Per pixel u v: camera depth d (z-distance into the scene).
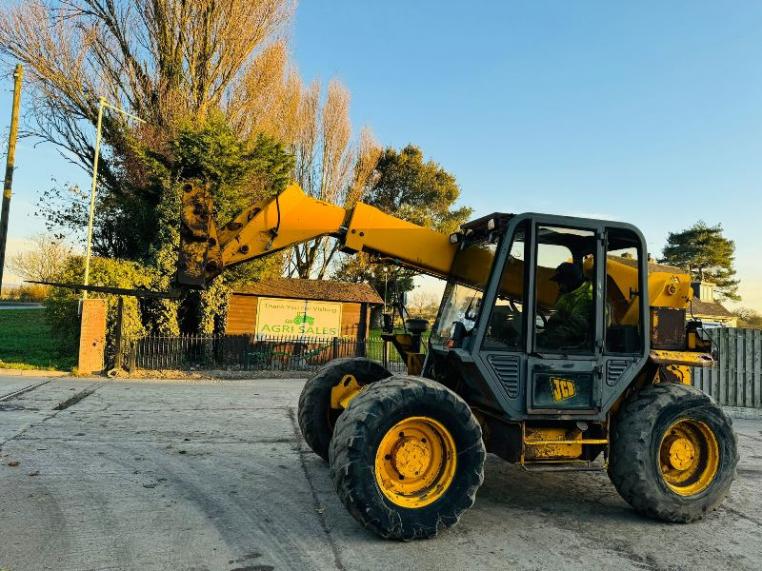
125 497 4.70
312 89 27.84
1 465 5.50
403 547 3.86
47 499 4.58
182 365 15.41
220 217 14.94
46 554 3.56
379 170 37.09
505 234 4.49
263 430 7.62
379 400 3.91
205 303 16.06
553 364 4.46
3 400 9.15
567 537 4.18
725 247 52.53
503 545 3.97
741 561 3.83
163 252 15.06
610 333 4.79
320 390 5.76
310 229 5.00
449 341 4.63
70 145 20.22
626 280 4.92
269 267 17.81
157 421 7.98
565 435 4.64
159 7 19.48
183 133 15.16
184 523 4.16
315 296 18.92
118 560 3.51
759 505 5.13
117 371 13.46
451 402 4.08
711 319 37.59
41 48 18.55
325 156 28.23
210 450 6.42
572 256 4.74
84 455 5.98
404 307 5.88
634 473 4.50
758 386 11.23
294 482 5.25
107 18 19.55
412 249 5.16
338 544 3.86
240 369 15.98
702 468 4.83
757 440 8.23
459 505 4.05
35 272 42.31
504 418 4.50
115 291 4.70
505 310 4.52
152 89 19.86
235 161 14.79
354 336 19.42
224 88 20.97
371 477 3.82
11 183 15.05
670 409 4.64
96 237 19.59
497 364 4.39
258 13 20.83
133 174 18.66
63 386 11.03
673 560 3.82
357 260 29.77
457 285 5.11
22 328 24.64
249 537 3.94
